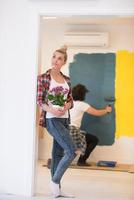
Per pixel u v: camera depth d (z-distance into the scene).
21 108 3.11
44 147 5.43
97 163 5.09
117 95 5.32
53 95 3.05
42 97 3.06
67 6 3.07
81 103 4.92
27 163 3.09
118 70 5.33
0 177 3.13
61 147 3.16
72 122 4.89
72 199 3.04
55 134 3.04
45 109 3.04
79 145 4.62
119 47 5.35
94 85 5.38
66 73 5.44
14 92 3.12
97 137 5.19
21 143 3.10
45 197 3.07
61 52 3.11
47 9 3.09
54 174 3.12
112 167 4.86
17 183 3.11
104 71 5.36
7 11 3.13
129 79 5.30
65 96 3.09
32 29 3.11
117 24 5.34
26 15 3.11
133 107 5.28
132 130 5.27
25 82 3.11
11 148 3.12
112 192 3.36
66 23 5.46
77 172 4.43
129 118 5.28
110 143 5.30
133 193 3.33
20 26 3.12
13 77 3.12
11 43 3.13
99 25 5.42
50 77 3.07
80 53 5.41
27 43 3.11
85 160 4.91
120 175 4.30
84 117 5.31
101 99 5.36
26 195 3.09
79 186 3.60
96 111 5.11
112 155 5.30
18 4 3.12
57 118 3.05
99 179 4.01
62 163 3.05
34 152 3.11
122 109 5.30
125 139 5.28
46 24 5.50
